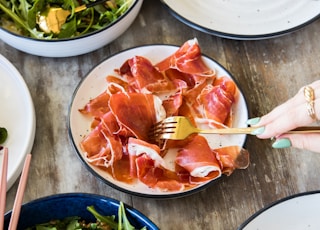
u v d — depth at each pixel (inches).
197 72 44.6
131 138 40.1
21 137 42.4
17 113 43.4
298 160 42.7
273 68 47.3
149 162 39.7
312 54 48.2
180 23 49.4
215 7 48.1
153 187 39.3
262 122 38.1
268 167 42.3
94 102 43.0
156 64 45.9
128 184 39.8
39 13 45.7
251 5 48.2
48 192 41.1
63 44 43.9
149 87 44.1
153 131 41.9
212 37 48.8
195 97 44.3
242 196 41.1
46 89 45.8
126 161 40.9
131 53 45.8
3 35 44.7
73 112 42.8
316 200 39.1
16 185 41.3
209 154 40.2
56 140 43.2
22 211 35.7
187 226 39.8
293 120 36.2
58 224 37.2
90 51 46.4
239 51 48.1
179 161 40.6
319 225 38.5
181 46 45.6
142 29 49.1
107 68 45.3
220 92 43.0
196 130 41.0
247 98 45.7
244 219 40.2
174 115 43.0
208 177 39.8
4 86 44.6
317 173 42.3
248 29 47.1
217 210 40.5
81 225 37.4
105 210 37.0
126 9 46.8
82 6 46.1
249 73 47.0
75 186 41.4
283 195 41.3
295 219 38.5
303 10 48.1
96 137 41.1
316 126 41.2
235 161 40.1
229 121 43.0
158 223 39.9
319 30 49.4
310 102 35.6
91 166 40.2
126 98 41.7
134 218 36.3
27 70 46.8
